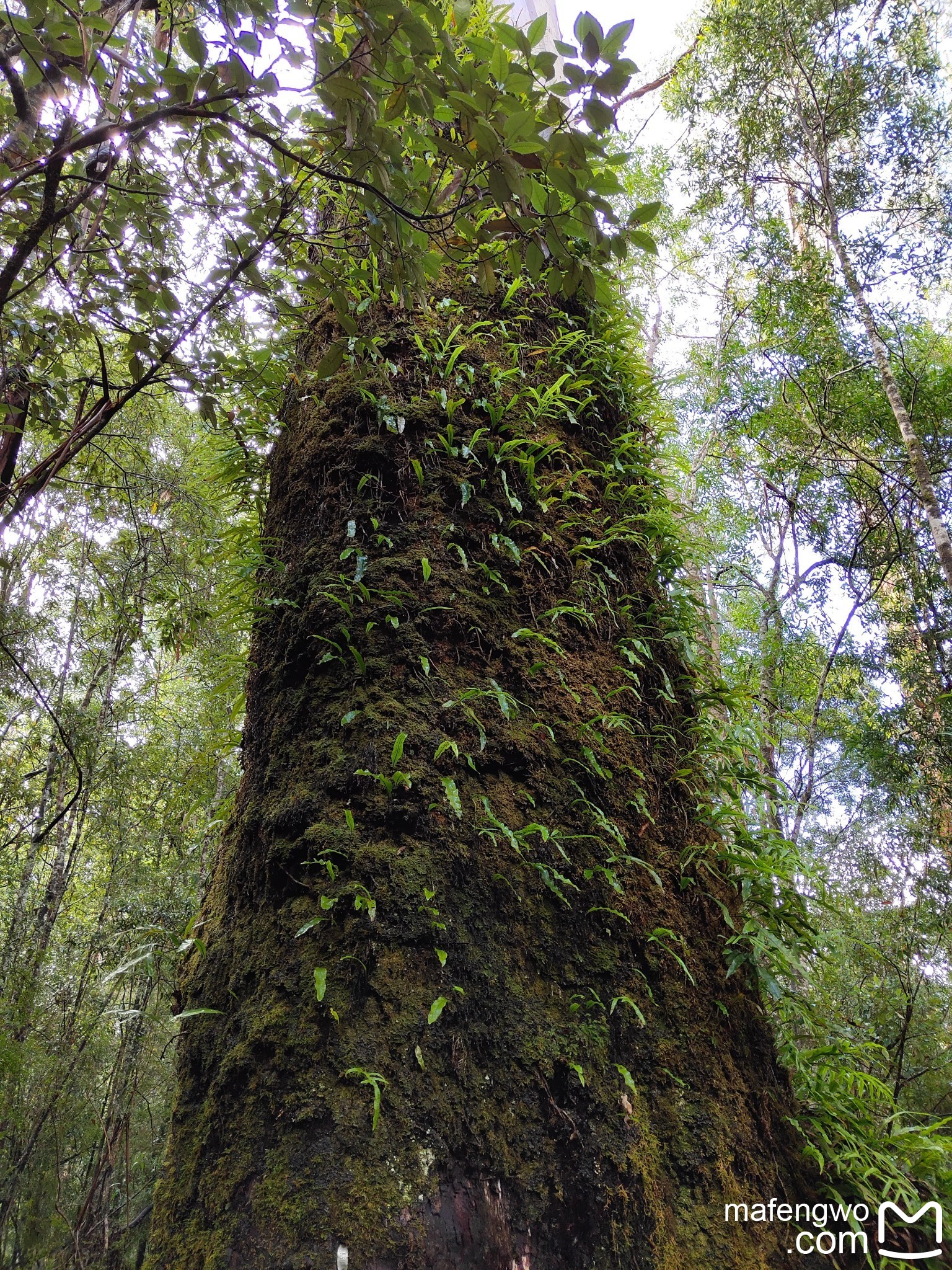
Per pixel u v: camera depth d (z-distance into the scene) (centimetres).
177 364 227
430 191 167
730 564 675
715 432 765
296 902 159
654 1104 175
